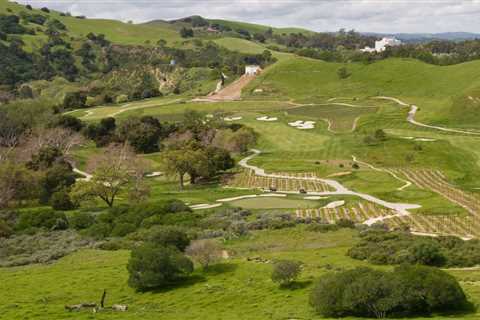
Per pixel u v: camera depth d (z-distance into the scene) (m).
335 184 132.88
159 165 167.25
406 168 143.38
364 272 55.00
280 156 167.38
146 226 97.81
